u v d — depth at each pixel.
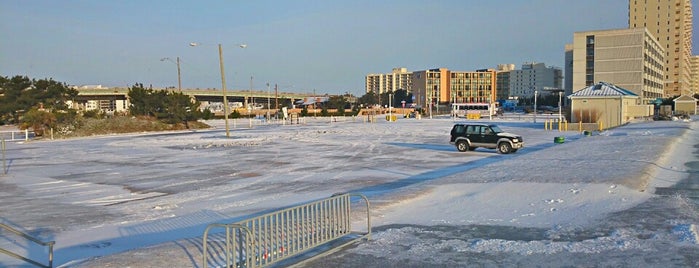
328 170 24.64
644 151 25.19
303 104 167.25
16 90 86.00
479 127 32.81
